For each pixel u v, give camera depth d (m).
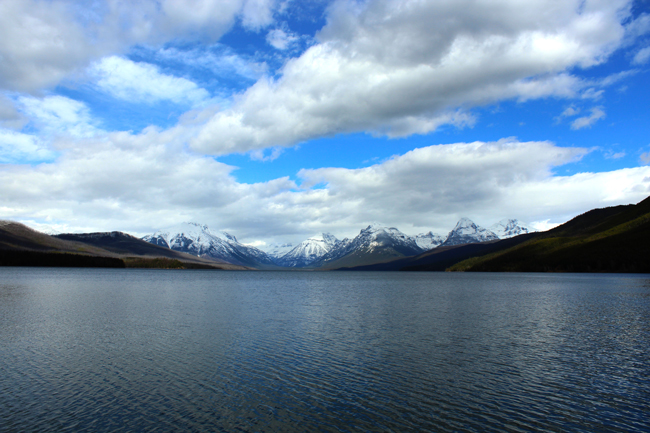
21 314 57.31
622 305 71.75
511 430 21.06
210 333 44.22
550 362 32.88
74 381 27.91
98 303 72.25
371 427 21.27
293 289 124.56
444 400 24.84
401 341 40.41
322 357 34.16
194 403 24.23
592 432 20.94
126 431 20.67
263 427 21.19
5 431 20.53
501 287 126.50
